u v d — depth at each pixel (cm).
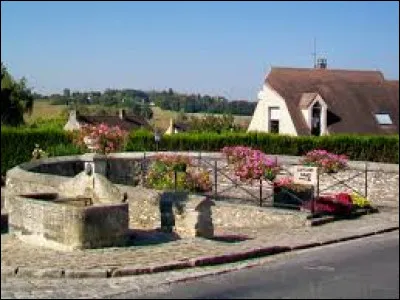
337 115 4525
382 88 4906
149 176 2659
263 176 2286
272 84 4578
